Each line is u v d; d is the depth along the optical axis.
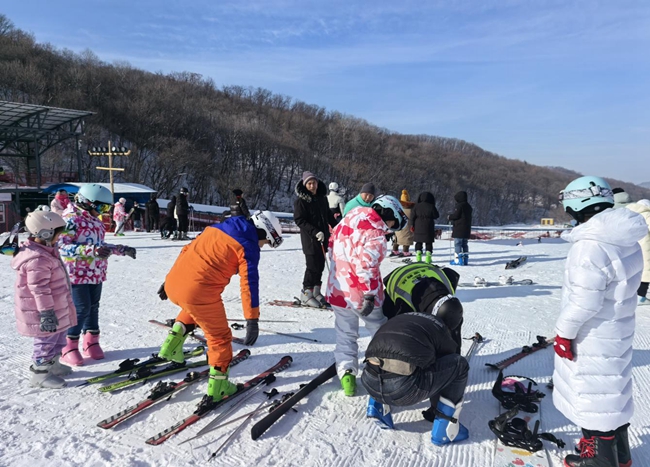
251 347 4.63
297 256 11.46
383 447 2.89
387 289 3.67
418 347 2.78
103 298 6.54
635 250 2.38
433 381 2.80
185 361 4.11
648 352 4.67
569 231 2.57
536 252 12.81
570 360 2.49
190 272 3.20
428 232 10.66
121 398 3.43
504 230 23.77
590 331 2.40
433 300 3.34
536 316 6.03
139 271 8.85
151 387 3.62
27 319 3.44
